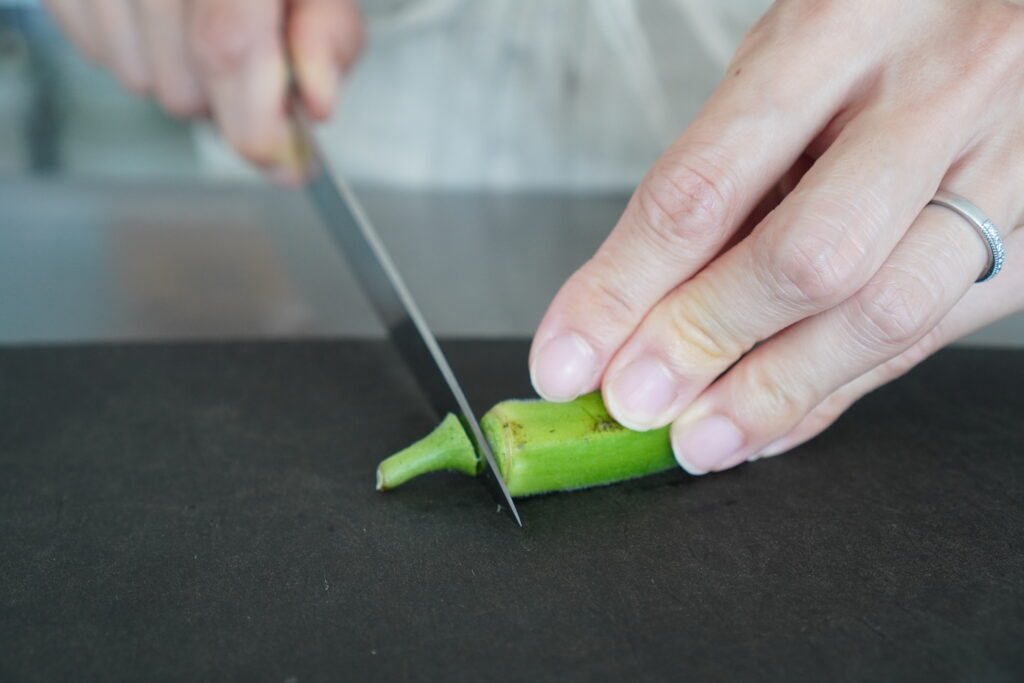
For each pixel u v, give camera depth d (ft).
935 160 0.81
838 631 0.76
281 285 1.37
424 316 1.24
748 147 0.82
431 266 1.40
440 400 0.97
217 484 0.92
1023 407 1.00
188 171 2.07
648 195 0.83
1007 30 0.83
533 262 1.42
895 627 0.76
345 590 0.80
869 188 0.80
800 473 0.91
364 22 1.75
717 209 0.82
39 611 0.79
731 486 0.90
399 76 1.85
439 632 0.77
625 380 0.86
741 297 0.82
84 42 1.57
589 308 0.85
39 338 1.21
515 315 1.25
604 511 0.87
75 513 0.88
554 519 0.87
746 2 1.66
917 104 0.82
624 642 0.76
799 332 0.85
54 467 0.94
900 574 0.80
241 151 1.41
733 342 0.85
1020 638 0.75
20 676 0.74
